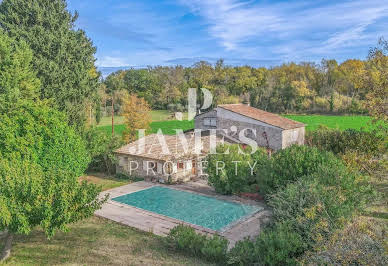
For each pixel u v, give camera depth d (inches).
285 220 599.8
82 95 1369.3
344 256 378.0
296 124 1540.4
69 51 1357.0
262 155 1080.8
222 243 592.7
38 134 919.0
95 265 559.8
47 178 556.1
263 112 1679.4
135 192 1064.2
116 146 1360.7
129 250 628.4
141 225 780.6
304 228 539.5
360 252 366.0
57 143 936.3
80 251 621.9
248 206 914.7
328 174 704.4
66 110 1302.9
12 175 541.6
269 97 3649.1
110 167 1347.2
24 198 525.7
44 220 506.6
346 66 4101.9
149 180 1213.7
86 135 1352.1
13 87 1103.6
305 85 3644.2
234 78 3816.4
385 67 806.5
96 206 598.5
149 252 619.8
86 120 1438.2
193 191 1072.8
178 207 913.5
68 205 534.3
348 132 1445.6
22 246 646.5
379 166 790.5
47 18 1317.7
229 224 780.6
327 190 629.9
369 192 701.3
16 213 499.2
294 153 874.1
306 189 623.5
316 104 3595.0
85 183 591.5
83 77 1380.4
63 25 1364.4
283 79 4045.3
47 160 903.7
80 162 1008.2
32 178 534.6
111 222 802.8
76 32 1455.5
